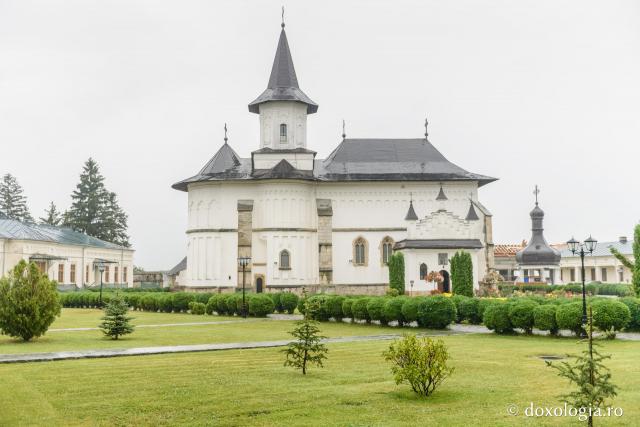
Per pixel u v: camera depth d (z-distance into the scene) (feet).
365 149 220.43
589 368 38.01
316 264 203.10
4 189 427.33
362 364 62.80
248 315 138.72
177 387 51.03
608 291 236.63
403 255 187.42
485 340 84.07
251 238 198.49
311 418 41.06
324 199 208.13
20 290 87.04
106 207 401.70
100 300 180.34
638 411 41.96
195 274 202.59
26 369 60.54
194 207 206.69
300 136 209.36
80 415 42.32
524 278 246.06
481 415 41.39
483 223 206.08
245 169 209.15
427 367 47.50
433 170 214.69
